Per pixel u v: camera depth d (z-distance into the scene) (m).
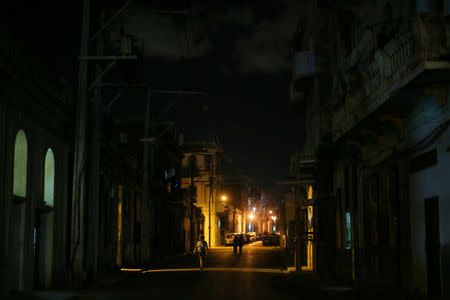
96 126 21.62
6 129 15.16
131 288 19.86
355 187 21.83
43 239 19.48
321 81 27.66
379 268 18.50
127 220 35.47
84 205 18.58
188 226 66.38
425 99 13.91
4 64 14.52
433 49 11.70
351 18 21.78
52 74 18.84
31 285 17.42
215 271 29.86
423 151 14.45
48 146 19.19
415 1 14.89
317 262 27.31
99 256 25.64
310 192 34.00
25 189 16.92
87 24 19.17
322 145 24.11
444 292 13.09
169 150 54.28
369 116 16.30
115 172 31.11
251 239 96.75
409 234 15.73
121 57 19.06
